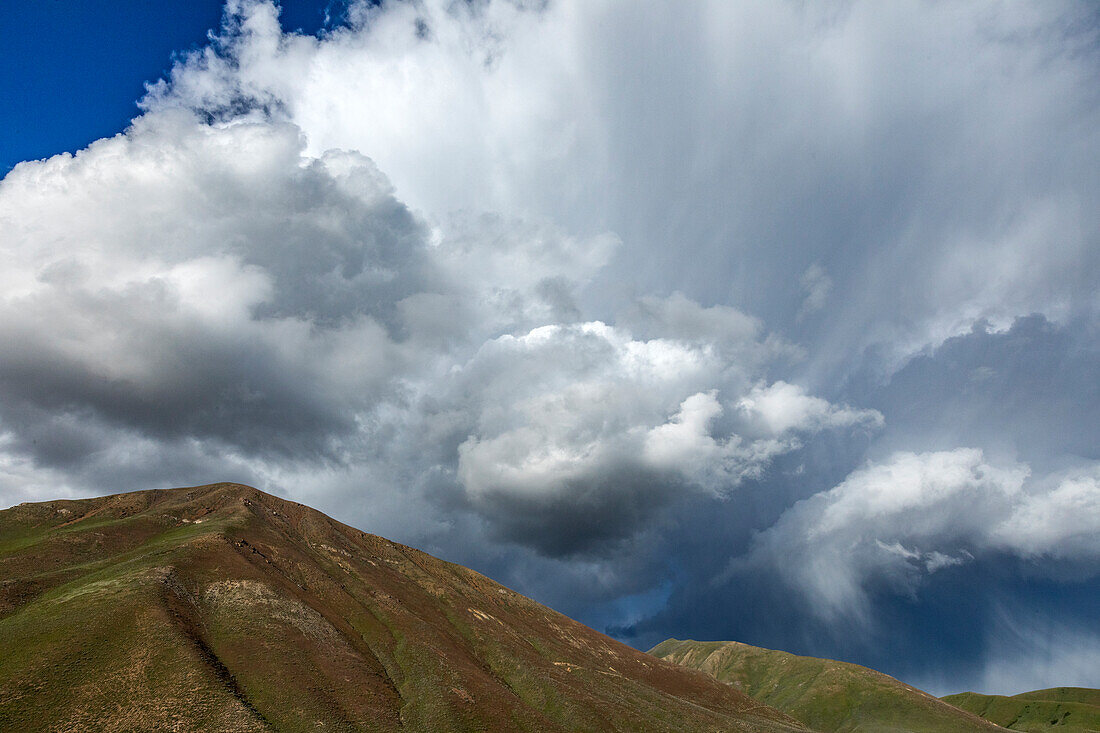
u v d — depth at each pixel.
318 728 90.06
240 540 145.75
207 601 112.12
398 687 118.06
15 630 88.75
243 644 103.62
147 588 103.88
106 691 81.44
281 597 122.25
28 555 125.81
